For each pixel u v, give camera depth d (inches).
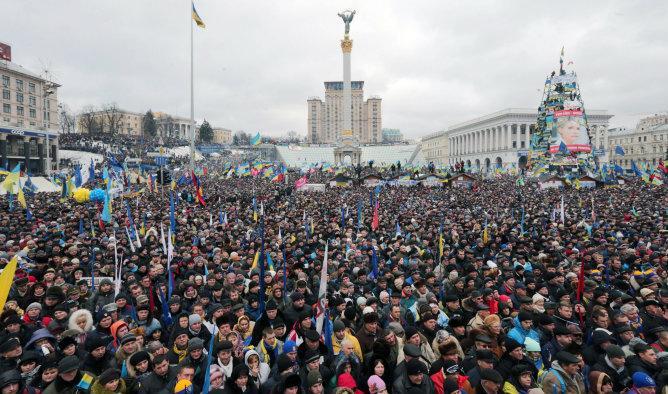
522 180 2007.9
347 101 3850.9
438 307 343.9
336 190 1894.7
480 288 397.4
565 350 233.3
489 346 247.0
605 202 1224.2
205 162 4288.9
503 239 642.2
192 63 1604.3
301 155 5890.8
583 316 319.9
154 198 1354.6
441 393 226.2
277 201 1352.1
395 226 806.5
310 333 244.8
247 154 5605.3
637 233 668.1
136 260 502.0
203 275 472.7
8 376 205.3
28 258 512.7
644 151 4527.6
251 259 526.0
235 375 216.5
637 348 240.5
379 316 326.0
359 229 755.4
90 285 424.5
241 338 285.0
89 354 248.5
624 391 225.3
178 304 337.7
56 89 3459.6
